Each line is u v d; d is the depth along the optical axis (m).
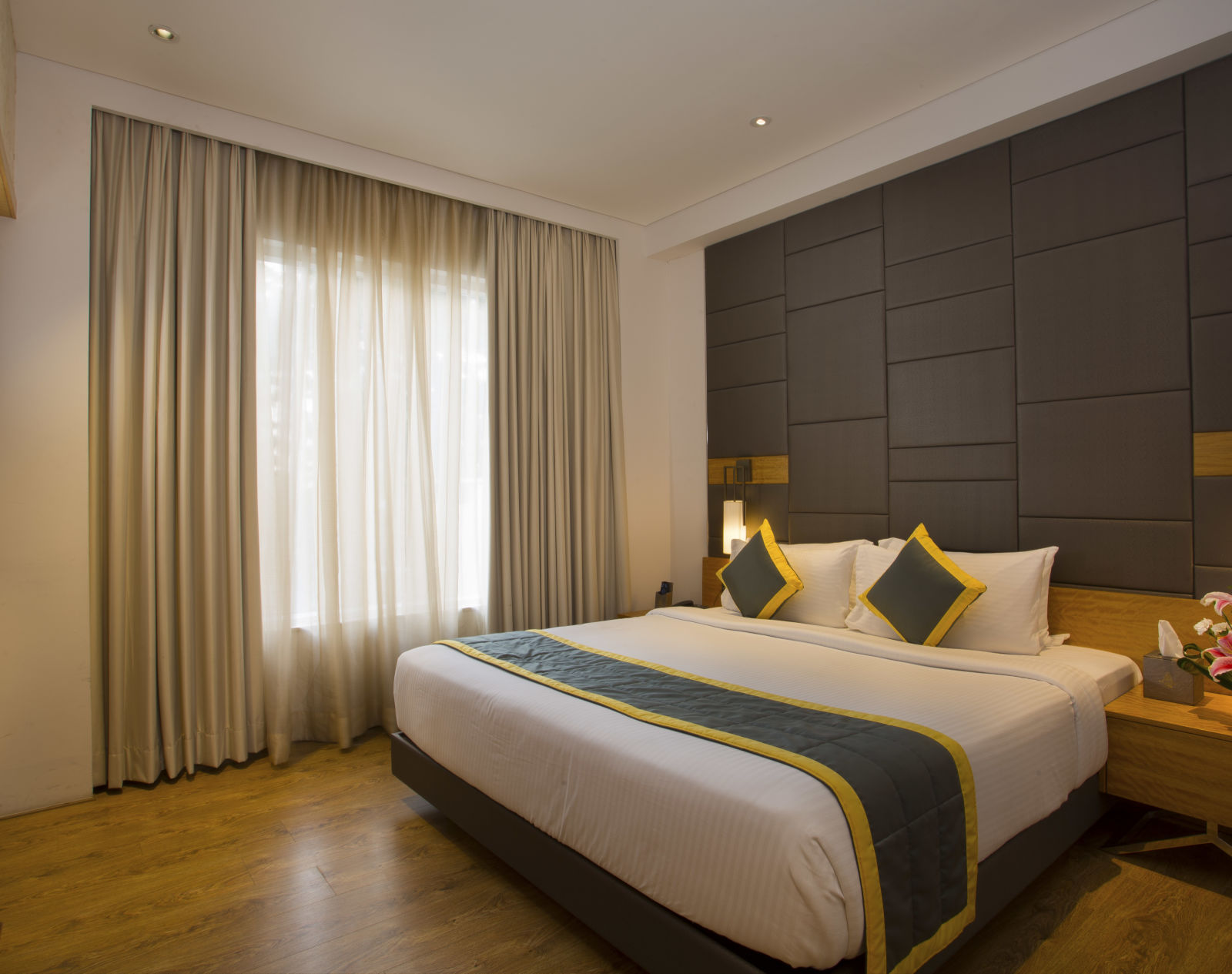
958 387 3.37
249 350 3.30
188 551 3.13
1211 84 2.66
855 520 3.78
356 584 3.62
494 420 4.07
